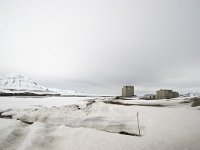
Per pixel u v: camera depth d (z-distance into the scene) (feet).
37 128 39.06
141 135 40.34
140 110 63.62
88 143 32.91
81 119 52.90
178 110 64.90
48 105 90.33
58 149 30.01
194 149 29.53
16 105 86.33
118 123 49.37
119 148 30.76
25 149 27.96
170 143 32.81
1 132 34.45
